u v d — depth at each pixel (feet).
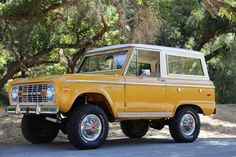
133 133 37.01
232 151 28.53
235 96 84.94
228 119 54.60
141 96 30.89
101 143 28.94
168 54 33.30
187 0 70.79
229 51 89.15
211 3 52.31
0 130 37.73
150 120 35.32
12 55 64.85
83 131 28.17
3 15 49.78
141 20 51.37
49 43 64.64
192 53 35.06
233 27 89.56
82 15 53.06
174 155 26.48
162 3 55.42
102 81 28.91
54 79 27.14
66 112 28.30
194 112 34.37
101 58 33.24
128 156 25.79
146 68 31.81
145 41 51.83
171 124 33.50
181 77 33.76
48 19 58.29
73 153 26.78
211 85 35.76
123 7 51.60
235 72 84.89
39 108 27.78
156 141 34.96
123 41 61.52
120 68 30.91
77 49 72.08
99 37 64.95
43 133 32.58
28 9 49.85
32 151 27.81
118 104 29.63
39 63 71.46
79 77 27.86
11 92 30.40
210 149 29.50
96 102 30.19
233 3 55.36
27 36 54.39
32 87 28.71
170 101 32.65
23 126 32.01
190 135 34.06
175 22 84.17
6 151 27.91
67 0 52.21
